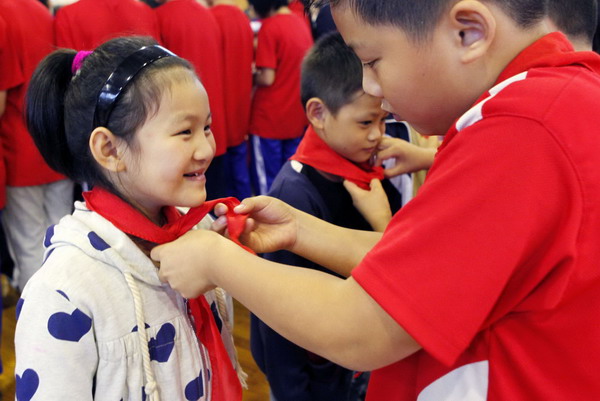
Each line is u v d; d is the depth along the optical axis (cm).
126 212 78
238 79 305
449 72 60
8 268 256
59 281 72
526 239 54
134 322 76
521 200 54
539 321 59
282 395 121
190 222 81
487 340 62
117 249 76
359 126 115
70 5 230
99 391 76
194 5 269
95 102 75
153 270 78
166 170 75
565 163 53
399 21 58
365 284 58
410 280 56
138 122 74
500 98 57
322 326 60
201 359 85
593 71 62
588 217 54
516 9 60
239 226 81
